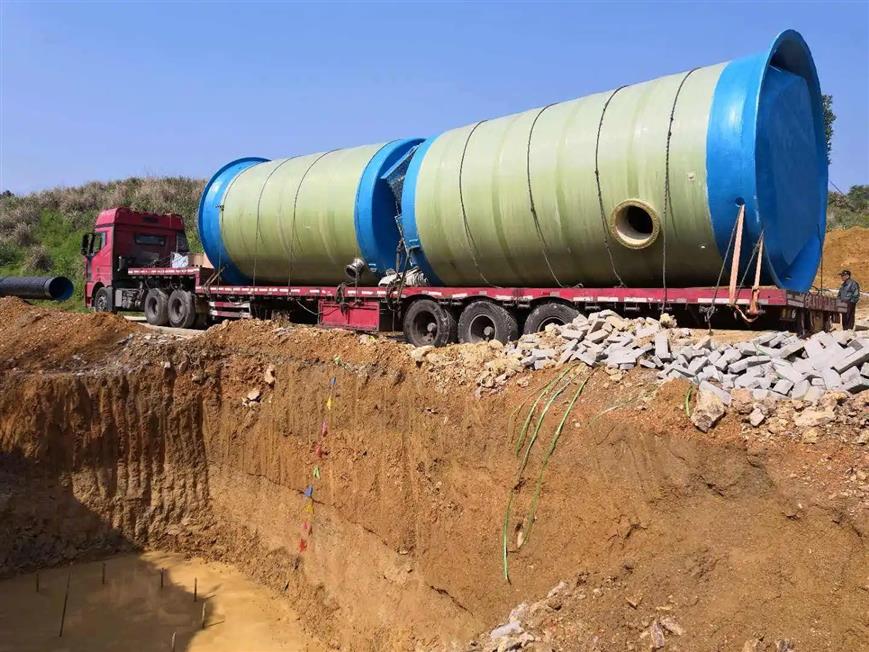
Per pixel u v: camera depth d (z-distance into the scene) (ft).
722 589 15.35
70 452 38.32
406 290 41.50
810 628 13.69
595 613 16.78
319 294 47.67
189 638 30.01
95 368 40.42
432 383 27.68
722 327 32.01
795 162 32.89
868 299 75.05
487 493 23.76
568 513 20.70
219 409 39.58
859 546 13.99
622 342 24.07
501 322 37.32
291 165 51.93
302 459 34.12
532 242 36.09
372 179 44.68
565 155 33.99
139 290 67.10
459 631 23.58
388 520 28.27
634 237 32.89
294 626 31.27
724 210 29.89
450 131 41.70
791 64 34.22
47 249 114.83
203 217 56.70
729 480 16.81
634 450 19.13
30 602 32.91
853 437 15.92
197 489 39.58
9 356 42.93
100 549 37.86
